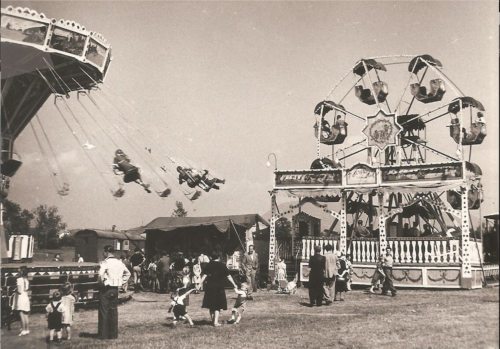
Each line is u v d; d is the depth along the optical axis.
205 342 10.19
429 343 8.80
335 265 15.55
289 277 23.11
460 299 13.87
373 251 20.38
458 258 18.66
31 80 14.50
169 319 12.97
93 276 14.79
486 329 9.05
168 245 27.39
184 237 27.27
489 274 18.53
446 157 22.58
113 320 10.73
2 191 12.85
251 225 26.97
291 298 17.50
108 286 10.95
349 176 20.89
